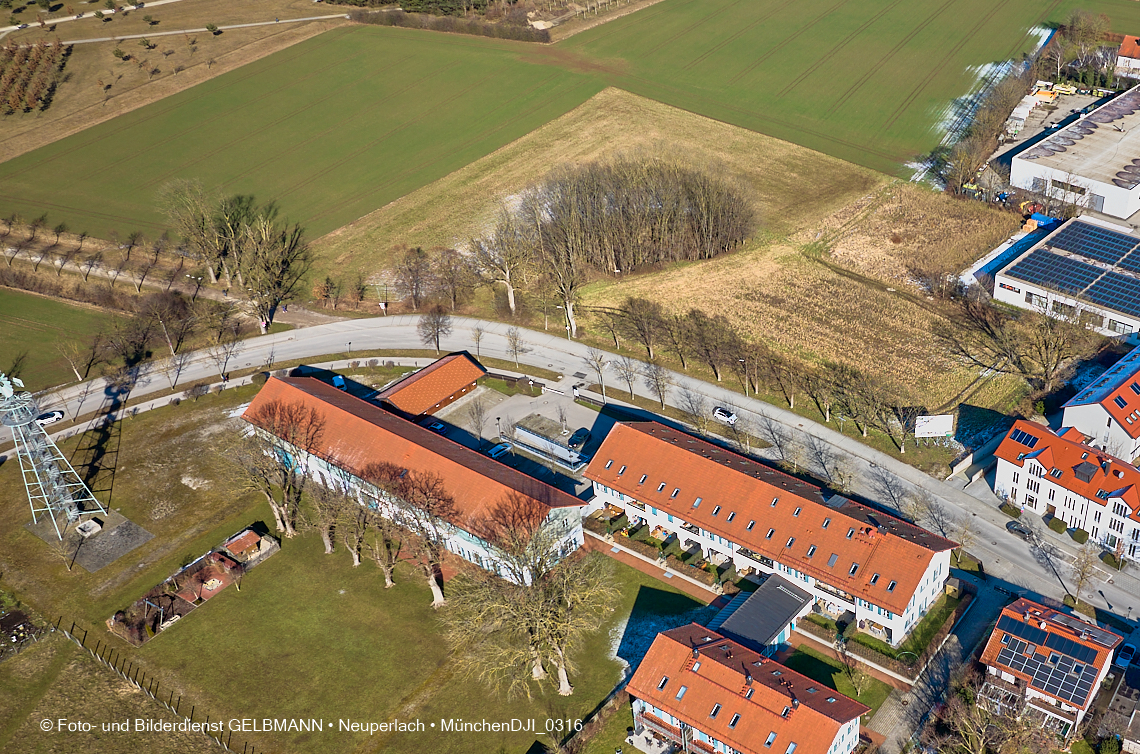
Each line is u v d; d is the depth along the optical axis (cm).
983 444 13538
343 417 13738
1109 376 13325
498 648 10631
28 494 12950
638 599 11725
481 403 15300
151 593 12288
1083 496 11769
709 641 10294
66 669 11450
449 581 12144
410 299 18125
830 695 9656
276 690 10988
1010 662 10000
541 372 15900
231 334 17562
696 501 12000
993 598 11344
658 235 18375
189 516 13562
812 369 15275
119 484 14225
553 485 13412
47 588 12594
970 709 9962
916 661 10588
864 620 10988
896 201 19775
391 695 10831
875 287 17238
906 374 14988
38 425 12825
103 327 17988
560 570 11088
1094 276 15838
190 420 15450
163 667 11375
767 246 18750
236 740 10475
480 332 17025
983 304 16388
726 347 15962
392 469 12912
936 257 17838
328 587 12225
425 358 16500
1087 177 18562
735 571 11838
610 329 16800
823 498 11788
